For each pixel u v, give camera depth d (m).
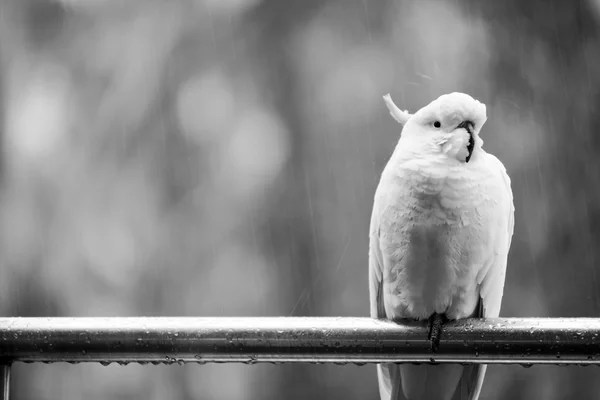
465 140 4.90
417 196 4.92
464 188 4.88
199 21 13.27
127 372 12.20
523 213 11.24
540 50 11.90
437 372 5.14
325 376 12.15
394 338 3.90
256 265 12.52
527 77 11.78
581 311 11.09
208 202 12.79
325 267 12.36
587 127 11.60
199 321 3.80
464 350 3.92
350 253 12.28
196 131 13.00
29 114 13.15
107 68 13.17
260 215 12.67
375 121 12.30
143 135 12.93
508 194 5.38
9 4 13.47
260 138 12.94
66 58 13.33
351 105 12.44
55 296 12.48
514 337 3.89
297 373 12.19
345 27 12.84
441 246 4.94
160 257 12.66
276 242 12.53
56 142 13.00
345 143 12.45
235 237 12.68
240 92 13.11
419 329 3.94
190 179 12.89
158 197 12.84
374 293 5.46
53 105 13.11
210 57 13.20
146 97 12.98
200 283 12.58
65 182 12.84
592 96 11.73
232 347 3.81
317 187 12.50
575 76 11.80
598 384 10.73
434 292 5.07
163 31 13.23
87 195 12.84
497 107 11.68
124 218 12.77
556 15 11.97
